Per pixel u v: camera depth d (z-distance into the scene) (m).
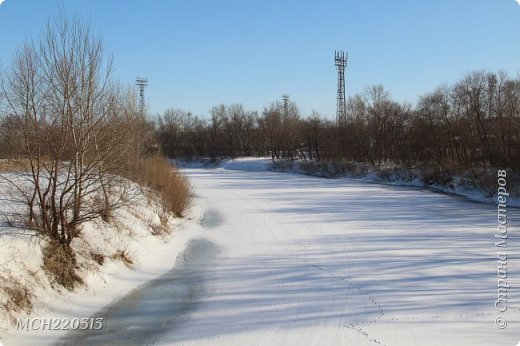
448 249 16.44
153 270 14.65
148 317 10.70
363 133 58.62
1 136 11.15
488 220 22.70
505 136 35.50
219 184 45.09
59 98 11.52
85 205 14.28
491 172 32.91
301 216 24.64
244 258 16.03
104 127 12.95
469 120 43.12
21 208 12.16
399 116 57.91
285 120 80.62
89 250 13.03
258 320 10.34
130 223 16.69
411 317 10.17
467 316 10.16
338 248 16.98
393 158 54.34
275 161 68.38
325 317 10.35
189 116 94.31
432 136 46.25
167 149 90.19
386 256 15.58
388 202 30.05
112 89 13.12
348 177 52.06
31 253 10.79
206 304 11.55
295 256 16.02
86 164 13.09
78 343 9.30
